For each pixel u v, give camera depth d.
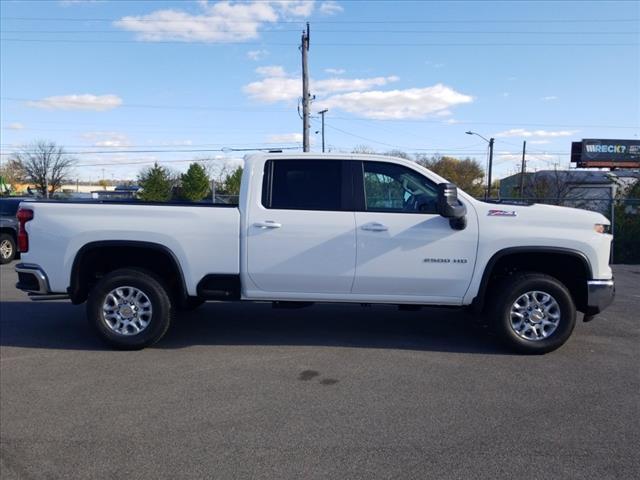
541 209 5.88
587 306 5.85
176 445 3.85
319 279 5.89
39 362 5.66
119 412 4.41
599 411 4.43
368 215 5.85
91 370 5.40
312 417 4.30
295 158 6.01
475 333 6.77
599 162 48.50
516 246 5.77
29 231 5.99
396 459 3.65
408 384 5.01
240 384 5.01
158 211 5.91
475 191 57.84
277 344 6.28
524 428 4.11
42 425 4.18
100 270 6.36
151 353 5.95
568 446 3.83
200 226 5.89
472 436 3.98
